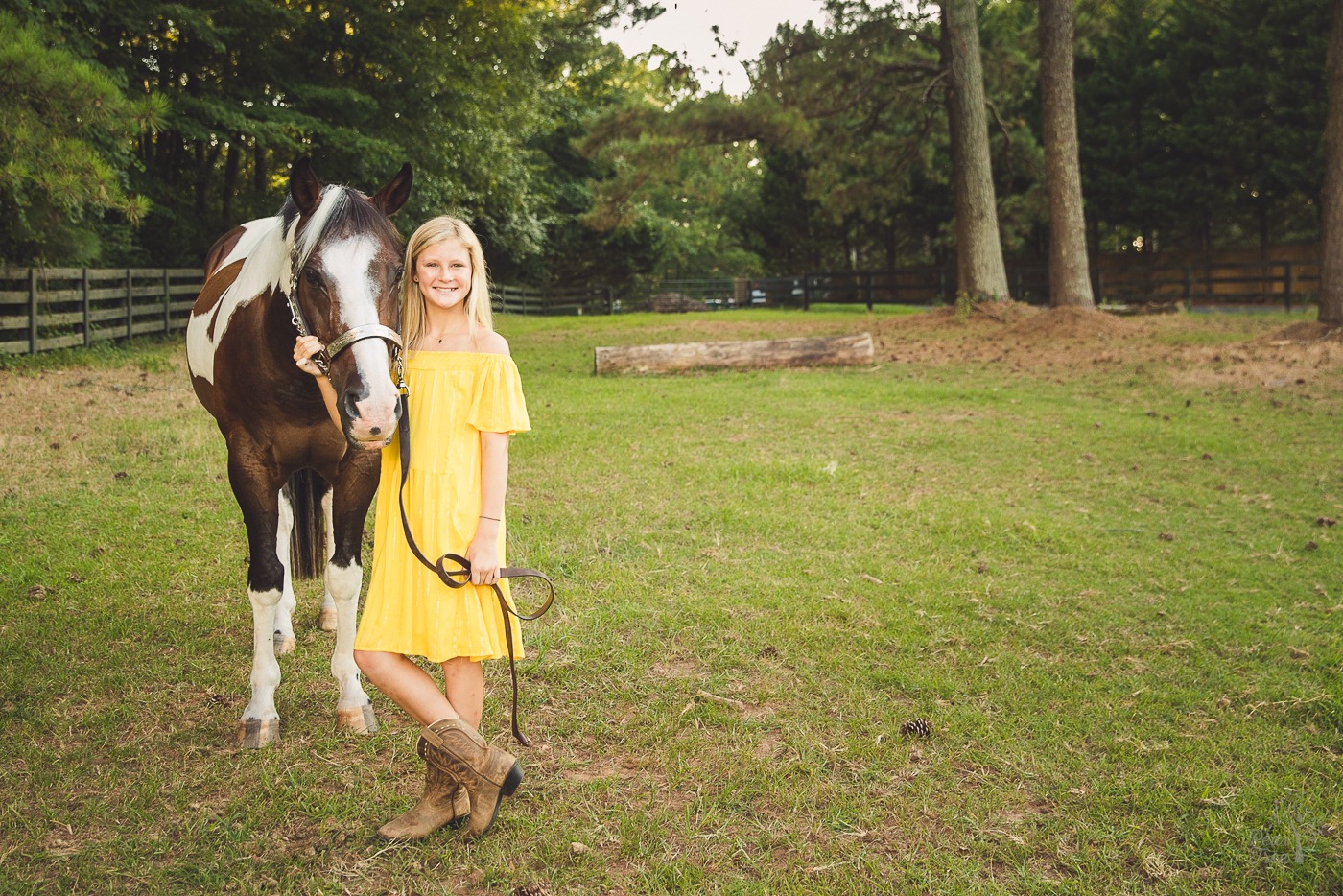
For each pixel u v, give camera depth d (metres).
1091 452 7.55
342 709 3.39
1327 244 13.35
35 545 5.16
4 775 3.06
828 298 29.80
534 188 31.00
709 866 2.65
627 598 4.54
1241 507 6.10
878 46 19.47
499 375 2.60
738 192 43.25
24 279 11.90
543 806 2.92
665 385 11.02
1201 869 2.64
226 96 17.03
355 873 2.60
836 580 4.81
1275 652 4.01
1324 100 24.20
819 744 3.27
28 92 8.38
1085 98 27.88
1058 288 16.48
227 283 3.88
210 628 4.22
